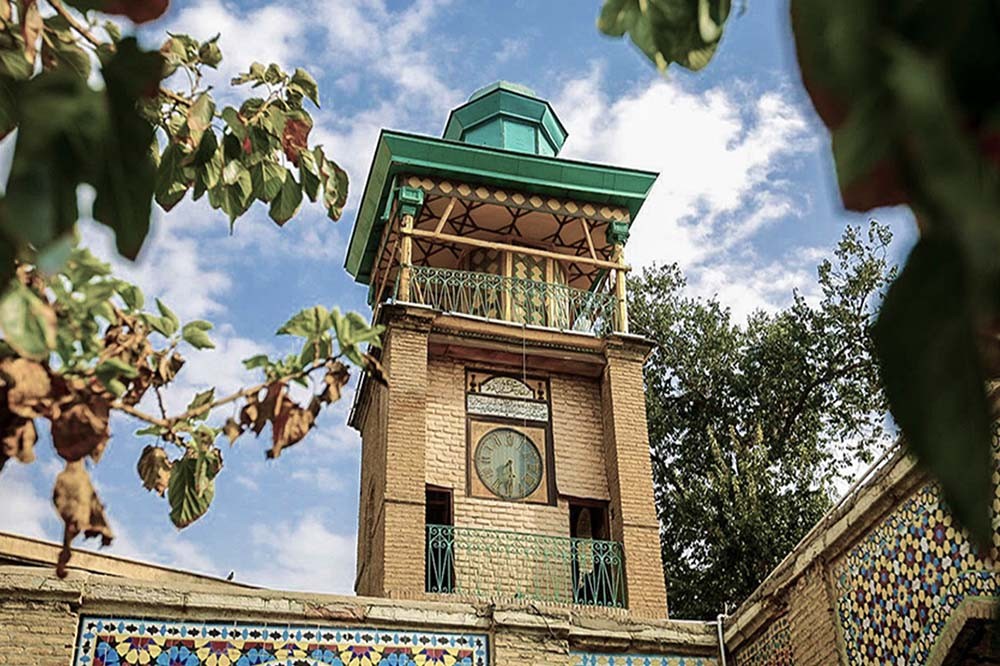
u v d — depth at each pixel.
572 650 11.42
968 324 0.73
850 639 9.84
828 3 0.82
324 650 10.58
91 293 3.59
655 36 1.69
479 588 13.96
